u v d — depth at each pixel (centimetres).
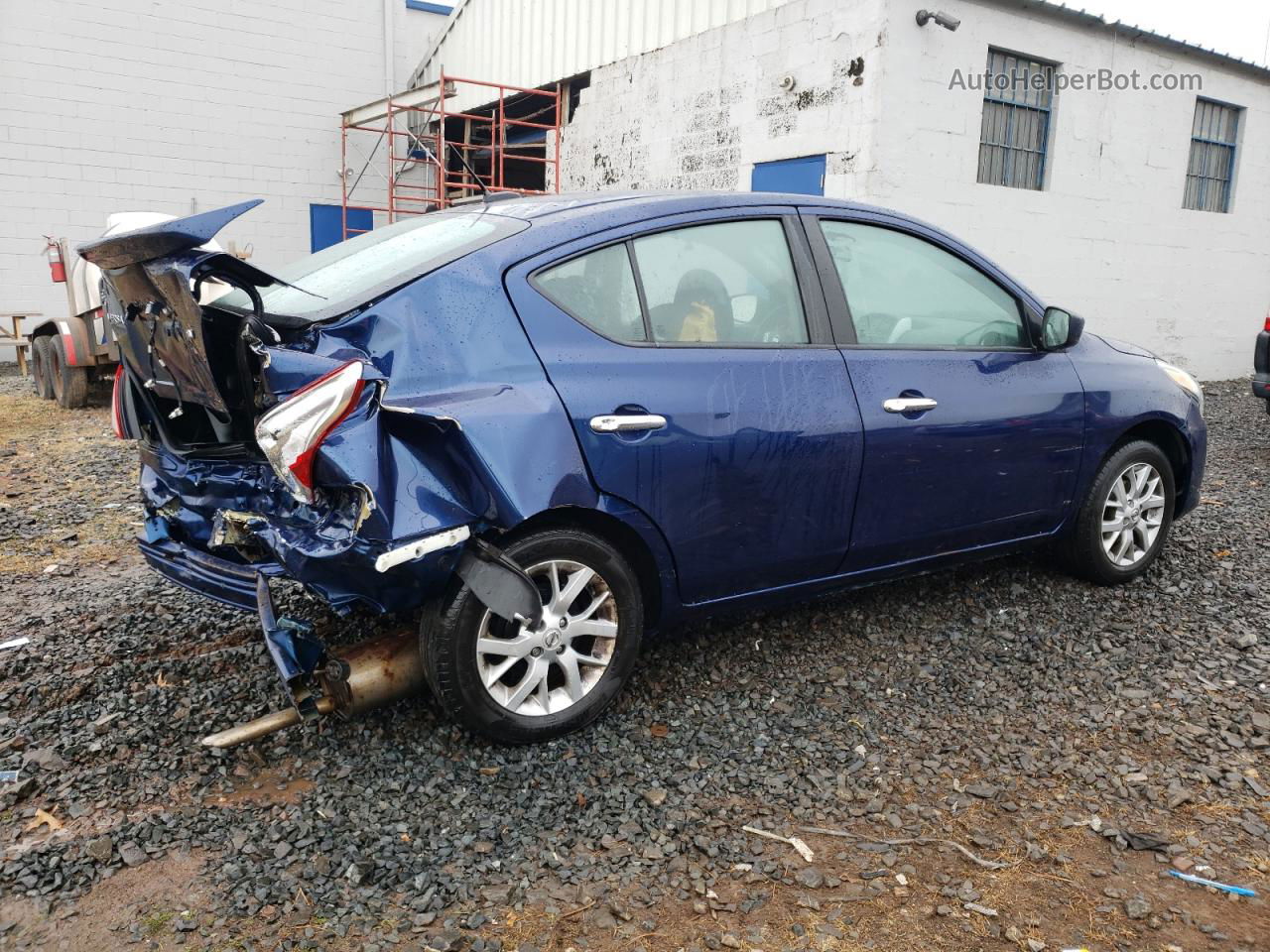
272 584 431
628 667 323
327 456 260
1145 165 1185
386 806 278
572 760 304
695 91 1162
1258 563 495
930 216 998
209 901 240
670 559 323
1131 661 379
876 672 367
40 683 353
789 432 335
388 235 365
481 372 286
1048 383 410
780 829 271
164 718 328
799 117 1022
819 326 354
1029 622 414
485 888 246
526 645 299
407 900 241
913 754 312
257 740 313
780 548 345
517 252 305
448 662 288
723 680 360
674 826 272
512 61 1524
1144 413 444
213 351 297
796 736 322
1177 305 1275
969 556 407
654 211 332
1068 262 1137
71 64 1416
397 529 266
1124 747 317
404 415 270
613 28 1295
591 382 300
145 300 285
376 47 1642
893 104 943
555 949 225
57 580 479
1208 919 235
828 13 975
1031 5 1009
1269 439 884
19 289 1430
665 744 316
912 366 371
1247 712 339
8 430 881
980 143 1043
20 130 1398
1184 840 268
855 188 961
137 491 658
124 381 352
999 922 234
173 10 1472
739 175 1111
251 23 1533
